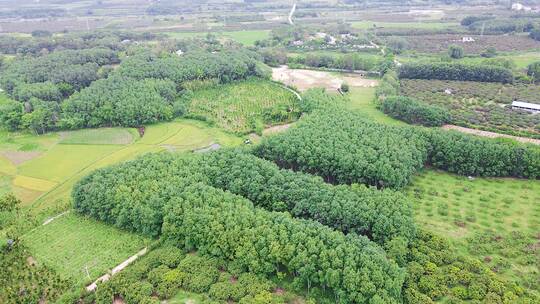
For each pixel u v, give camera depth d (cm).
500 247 11575
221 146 18262
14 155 18038
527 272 10688
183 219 11819
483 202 13712
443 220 12900
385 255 10450
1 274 11256
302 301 10125
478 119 19762
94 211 13125
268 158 16075
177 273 10738
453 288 10162
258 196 13125
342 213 11831
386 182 13962
